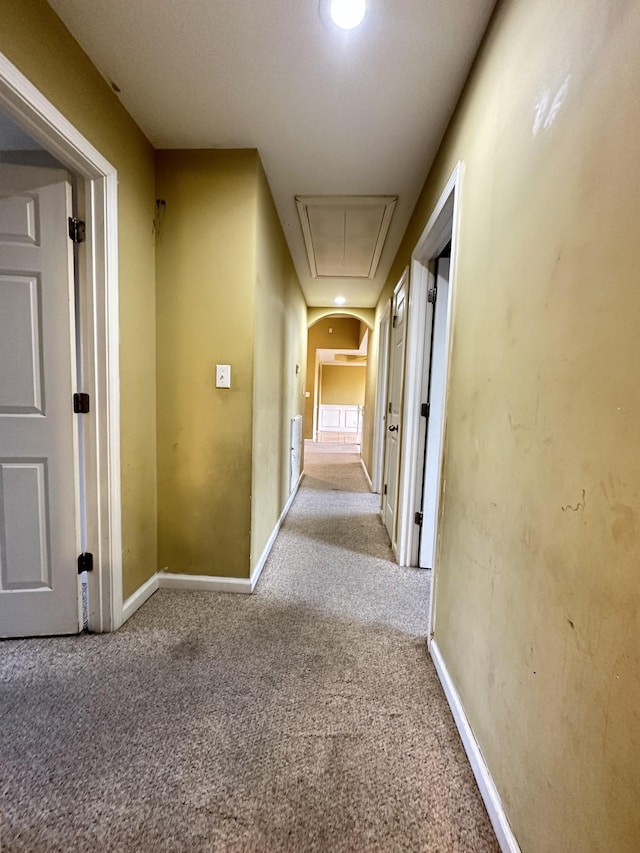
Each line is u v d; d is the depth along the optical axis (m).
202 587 1.96
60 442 1.48
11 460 1.46
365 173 1.96
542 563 0.75
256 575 2.09
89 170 1.38
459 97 1.41
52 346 1.45
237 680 1.33
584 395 0.64
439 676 1.36
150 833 0.85
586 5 0.65
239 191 1.80
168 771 0.99
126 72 1.37
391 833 0.87
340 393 10.29
